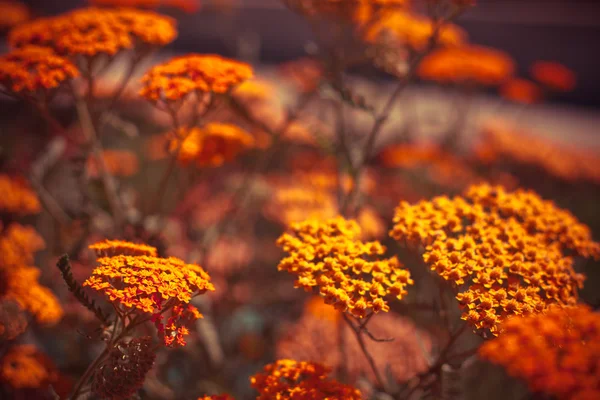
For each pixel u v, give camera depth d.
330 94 3.73
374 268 2.30
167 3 5.01
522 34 14.16
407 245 2.57
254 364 4.46
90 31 3.01
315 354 3.57
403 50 4.07
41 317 2.82
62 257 2.11
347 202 3.67
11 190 3.76
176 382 4.02
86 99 3.39
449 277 2.23
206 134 3.49
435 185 6.43
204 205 5.21
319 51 3.95
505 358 1.90
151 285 2.04
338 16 3.88
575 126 11.32
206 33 10.84
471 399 3.74
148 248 2.40
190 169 3.81
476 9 14.30
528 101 7.59
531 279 2.28
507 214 2.68
